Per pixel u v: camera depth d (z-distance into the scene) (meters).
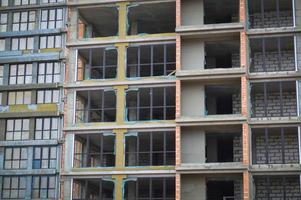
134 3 59.62
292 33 55.47
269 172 51.94
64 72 60.03
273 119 53.31
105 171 55.50
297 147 55.06
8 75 61.38
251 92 56.88
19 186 57.97
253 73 54.94
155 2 58.78
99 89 58.38
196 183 53.16
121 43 59.03
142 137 58.62
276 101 56.88
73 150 57.28
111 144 61.72
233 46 57.91
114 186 56.34
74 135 57.66
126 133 56.38
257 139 56.19
